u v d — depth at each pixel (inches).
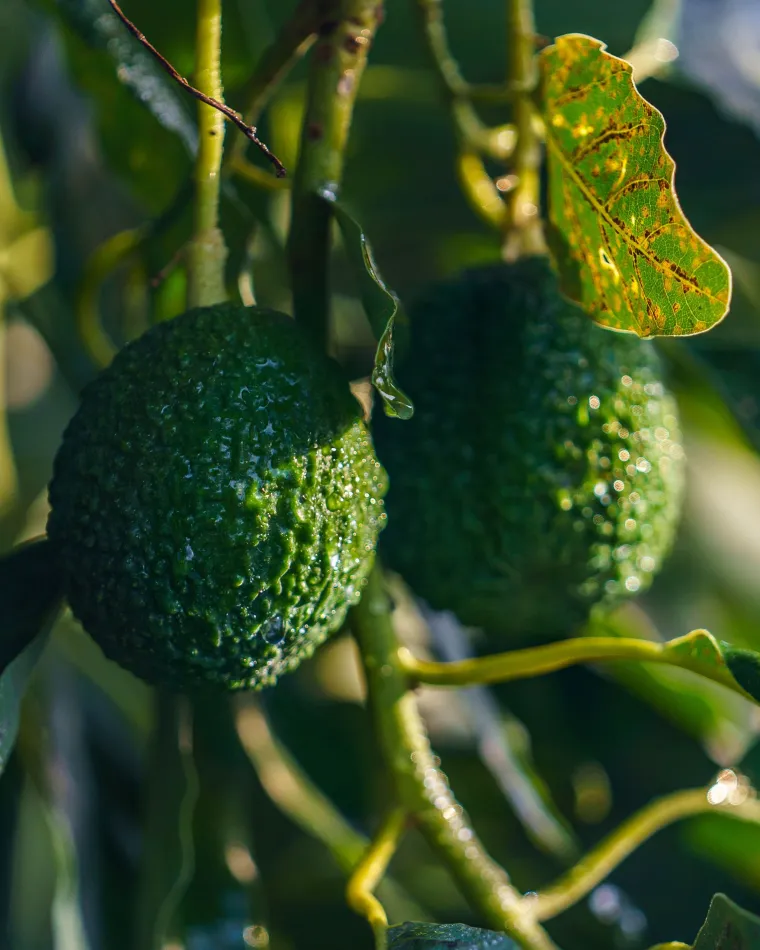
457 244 39.1
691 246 29.4
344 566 30.2
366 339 39.0
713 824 35.0
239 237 31.8
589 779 37.8
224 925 34.8
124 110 35.5
